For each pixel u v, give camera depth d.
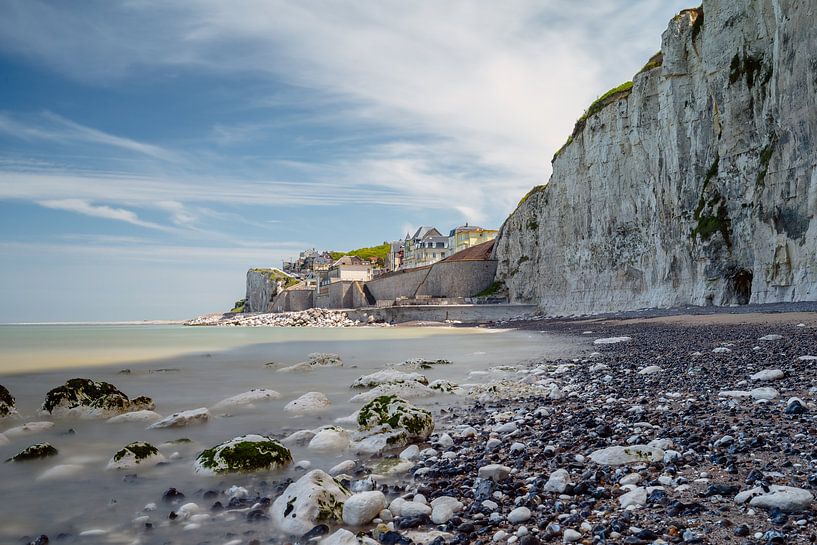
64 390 11.83
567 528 4.68
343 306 131.75
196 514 5.63
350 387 14.94
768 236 41.31
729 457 6.21
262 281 183.50
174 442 8.91
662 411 9.17
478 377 16.39
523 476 6.28
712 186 49.00
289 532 5.12
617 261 64.19
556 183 79.31
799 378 11.09
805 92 37.78
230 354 28.66
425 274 110.31
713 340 21.30
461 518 5.17
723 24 47.09
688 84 52.22
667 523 4.61
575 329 41.66
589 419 8.98
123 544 4.93
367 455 7.98
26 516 5.67
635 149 60.28
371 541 4.61
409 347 31.66
